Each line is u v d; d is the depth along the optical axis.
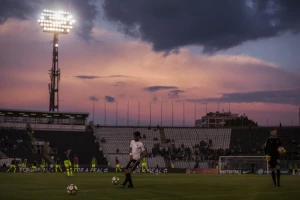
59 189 21.59
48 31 108.25
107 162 93.50
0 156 84.69
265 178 39.00
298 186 23.55
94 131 105.12
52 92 109.62
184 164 93.44
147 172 72.69
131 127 108.88
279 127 104.38
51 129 103.31
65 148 95.00
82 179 35.38
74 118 106.06
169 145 103.94
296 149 95.62
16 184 27.03
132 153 21.81
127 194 17.75
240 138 104.38
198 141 105.62
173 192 18.92
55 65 110.38
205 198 15.96
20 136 94.94
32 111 101.50
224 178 39.19
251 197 16.30
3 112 99.69
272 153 23.19
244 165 68.56
